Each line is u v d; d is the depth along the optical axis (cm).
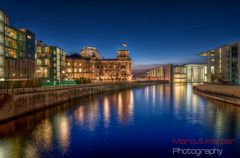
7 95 4081
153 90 15375
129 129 3719
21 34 10150
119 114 5194
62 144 2903
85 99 8662
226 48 10656
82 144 2917
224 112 5353
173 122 4278
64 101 7162
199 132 3544
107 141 3062
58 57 13812
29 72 10588
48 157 2464
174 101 8081
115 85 15175
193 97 9594
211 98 8569
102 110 5772
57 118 4559
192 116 4922
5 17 8869
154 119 4584
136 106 6688
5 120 3959
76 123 4131
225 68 10700
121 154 2605
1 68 8288
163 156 2564
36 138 3128
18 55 9850
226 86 8156
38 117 4575
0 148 2716
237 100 6325
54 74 13288
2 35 8362
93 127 3834
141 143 2998
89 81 12338
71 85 8681
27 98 4709
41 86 6134
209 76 12950
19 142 2948
